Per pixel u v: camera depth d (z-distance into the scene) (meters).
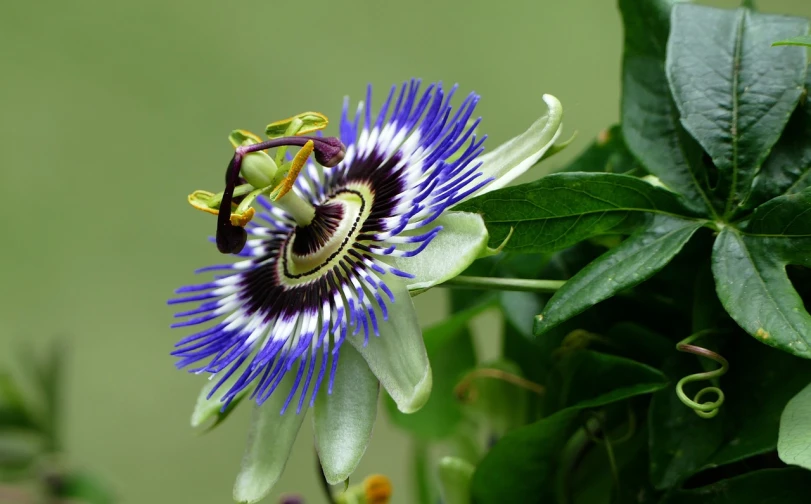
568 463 0.44
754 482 0.40
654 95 0.43
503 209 0.41
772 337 0.39
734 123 0.41
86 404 0.93
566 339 0.44
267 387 0.41
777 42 0.40
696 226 0.41
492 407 0.48
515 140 0.42
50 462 0.52
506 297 0.46
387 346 0.41
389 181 0.43
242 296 0.44
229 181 0.43
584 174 0.41
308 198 0.45
